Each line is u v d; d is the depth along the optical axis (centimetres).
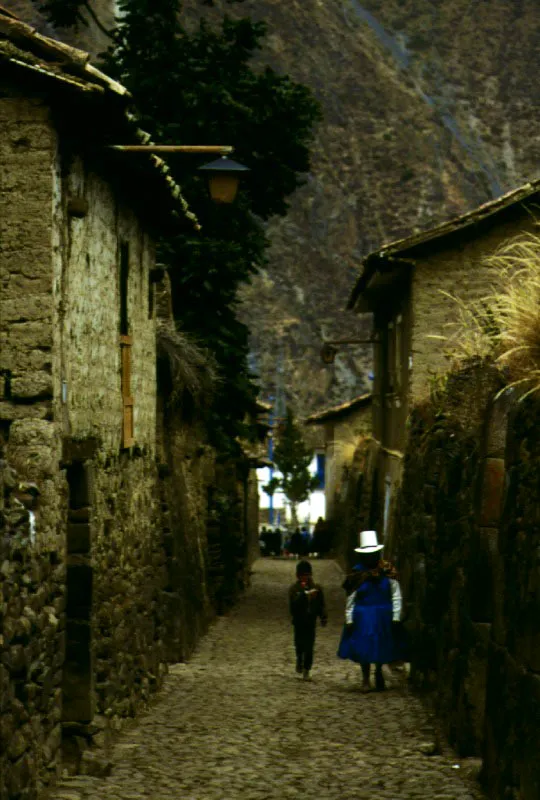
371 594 1399
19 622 784
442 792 869
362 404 4775
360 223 16550
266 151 2648
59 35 13662
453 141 18025
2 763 738
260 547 5531
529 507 771
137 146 1105
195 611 1992
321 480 9012
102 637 1076
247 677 1552
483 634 964
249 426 2603
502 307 915
